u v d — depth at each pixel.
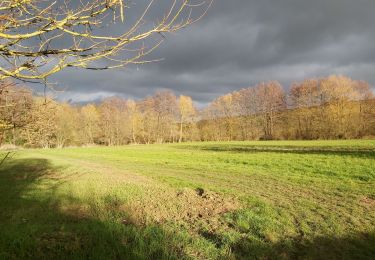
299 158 30.62
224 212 13.56
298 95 107.19
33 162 34.47
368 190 17.17
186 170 27.75
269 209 13.80
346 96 91.25
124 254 8.80
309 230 11.37
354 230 11.30
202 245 9.71
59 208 13.58
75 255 8.53
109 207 13.84
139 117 115.81
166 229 10.88
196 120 121.25
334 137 88.88
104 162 37.28
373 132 84.69
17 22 3.36
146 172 26.86
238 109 121.00
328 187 18.44
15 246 9.02
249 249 9.71
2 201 14.98
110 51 3.50
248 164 29.61
